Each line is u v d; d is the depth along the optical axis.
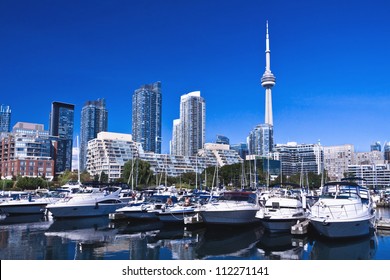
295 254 29.45
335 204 34.34
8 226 45.53
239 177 167.88
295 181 172.75
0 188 143.88
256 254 29.61
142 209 48.66
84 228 43.88
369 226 36.09
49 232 40.56
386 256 28.75
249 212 42.00
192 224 44.12
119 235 38.62
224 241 35.19
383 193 100.56
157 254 29.62
